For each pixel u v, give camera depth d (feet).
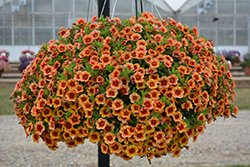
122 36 5.72
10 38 46.37
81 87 5.18
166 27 6.31
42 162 12.41
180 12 47.11
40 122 5.46
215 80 6.01
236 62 44.75
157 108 5.10
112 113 5.13
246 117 21.63
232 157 12.92
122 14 45.93
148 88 5.27
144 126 5.11
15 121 20.22
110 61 5.31
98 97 5.10
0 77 38.34
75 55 5.77
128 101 5.32
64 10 46.09
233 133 17.08
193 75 5.51
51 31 46.57
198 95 5.53
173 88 5.22
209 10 48.44
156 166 12.07
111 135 5.08
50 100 5.39
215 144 14.94
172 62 5.55
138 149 5.24
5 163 12.23
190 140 15.88
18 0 45.09
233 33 49.21
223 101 6.23
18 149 14.17
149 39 5.65
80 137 5.47
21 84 6.13
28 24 45.83
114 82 5.04
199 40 6.23
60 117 5.41
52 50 5.83
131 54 5.36
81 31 5.96
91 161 12.51
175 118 5.21
